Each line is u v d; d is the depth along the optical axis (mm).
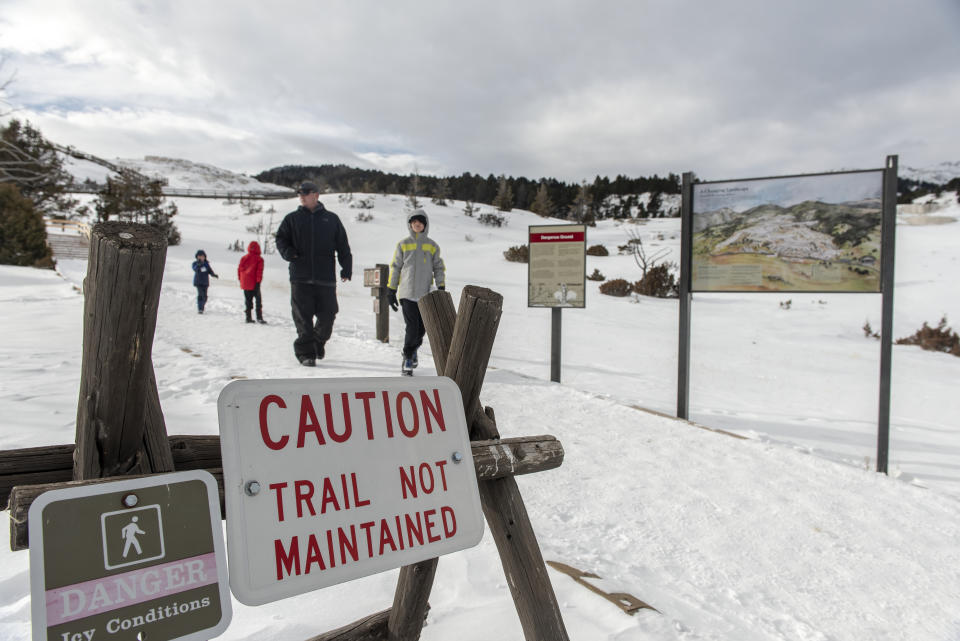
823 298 21203
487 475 1577
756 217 5188
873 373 9922
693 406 6305
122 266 1041
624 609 2021
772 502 3404
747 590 2418
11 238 24031
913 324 16688
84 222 38781
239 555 1106
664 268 22312
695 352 11156
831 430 5613
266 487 1168
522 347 10227
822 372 9711
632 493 3379
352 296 17562
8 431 3355
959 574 2670
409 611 1605
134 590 1004
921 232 39562
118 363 1102
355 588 2072
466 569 2262
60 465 1198
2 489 1139
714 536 2906
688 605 2199
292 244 6438
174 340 7719
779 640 2047
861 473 4008
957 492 3975
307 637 1760
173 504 1070
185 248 32375
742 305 19828
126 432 1167
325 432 1280
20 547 974
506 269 29078
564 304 6727
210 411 4117
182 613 1043
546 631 1551
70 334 7816
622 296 21312
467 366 1629
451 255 34219
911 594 2475
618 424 4883
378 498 1324
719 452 4289
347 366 6715
